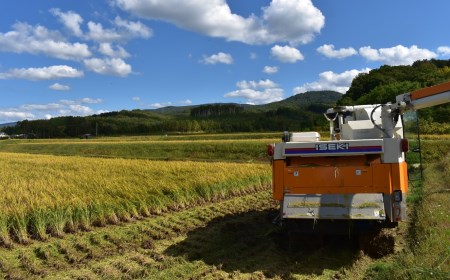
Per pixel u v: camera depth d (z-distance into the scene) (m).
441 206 10.07
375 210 6.91
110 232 9.59
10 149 69.38
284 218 7.34
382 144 7.19
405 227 9.25
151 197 12.42
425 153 29.05
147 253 8.02
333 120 9.42
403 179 7.36
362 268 6.77
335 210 7.07
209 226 10.41
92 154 55.25
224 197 14.80
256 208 12.90
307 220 7.46
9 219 9.28
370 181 7.21
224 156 42.44
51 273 6.95
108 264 7.38
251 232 9.69
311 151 7.47
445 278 5.28
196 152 45.78
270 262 7.37
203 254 7.96
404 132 9.47
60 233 9.27
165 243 8.81
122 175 17.62
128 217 10.96
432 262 5.93
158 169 19.94
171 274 6.77
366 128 8.31
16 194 12.27
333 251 7.87
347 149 7.30
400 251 7.46
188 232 9.77
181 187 14.10
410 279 5.49
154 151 50.31
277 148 7.72
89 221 10.24
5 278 6.67
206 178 15.95
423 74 92.25
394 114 8.09
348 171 7.31
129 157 47.41
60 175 17.67
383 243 7.31
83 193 12.54
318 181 7.43
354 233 7.40
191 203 13.45
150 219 11.15
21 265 7.38
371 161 7.29
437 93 7.38
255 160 39.06
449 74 78.50
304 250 7.95
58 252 8.16
